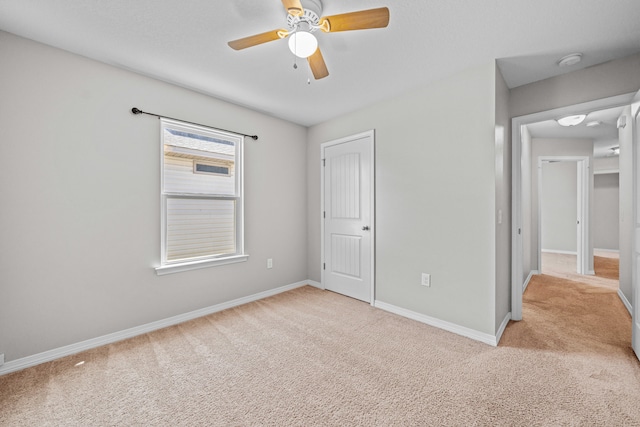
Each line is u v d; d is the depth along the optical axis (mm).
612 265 5281
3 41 1861
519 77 2520
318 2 1581
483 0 1575
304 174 3998
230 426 1404
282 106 3234
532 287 3867
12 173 1891
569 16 1715
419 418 1445
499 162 2340
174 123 2678
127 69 2385
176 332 2492
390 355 2078
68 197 2109
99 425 1418
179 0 1587
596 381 1744
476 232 2340
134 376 1829
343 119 3508
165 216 2652
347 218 3467
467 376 1809
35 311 1973
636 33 1888
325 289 3799
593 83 2316
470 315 2369
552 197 6520
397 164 2904
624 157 3203
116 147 2338
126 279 2391
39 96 1987
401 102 2869
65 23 1790
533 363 1957
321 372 1865
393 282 2945
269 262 3537
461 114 2420
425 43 2004
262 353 2117
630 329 2508
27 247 1944
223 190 3115
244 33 1908
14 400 1598
